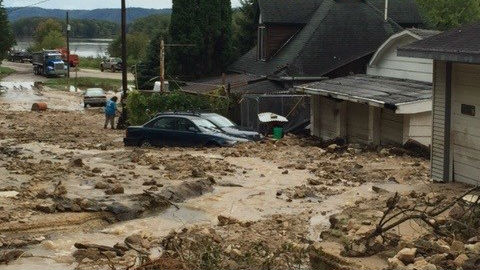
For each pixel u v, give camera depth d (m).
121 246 10.67
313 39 33.03
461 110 14.90
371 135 24.17
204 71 41.62
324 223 12.56
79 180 16.12
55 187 14.78
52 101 53.19
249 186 16.17
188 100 32.34
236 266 9.16
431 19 54.09
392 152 21.67
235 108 31.89
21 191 14.38
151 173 17.48
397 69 26.98
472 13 56.78
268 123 28.36
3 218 12.09
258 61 36.88
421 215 10.22
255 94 30.89
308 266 9.77
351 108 26.02
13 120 37.44
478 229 10.29
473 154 14.65
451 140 15.23
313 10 36.22
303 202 14.45
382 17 34.28
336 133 26.69
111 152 22.31
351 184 16.28
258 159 20.36
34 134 29.80
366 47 33.16
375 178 16.94
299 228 12.18
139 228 12.31
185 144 23.52
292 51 33.75
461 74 14.81
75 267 9.75
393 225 9.94
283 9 35.72
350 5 34.53
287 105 30.06
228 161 19.89
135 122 32.59
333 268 9.37
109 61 91.69
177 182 16.09
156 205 13.94
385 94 23.05
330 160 20.28
